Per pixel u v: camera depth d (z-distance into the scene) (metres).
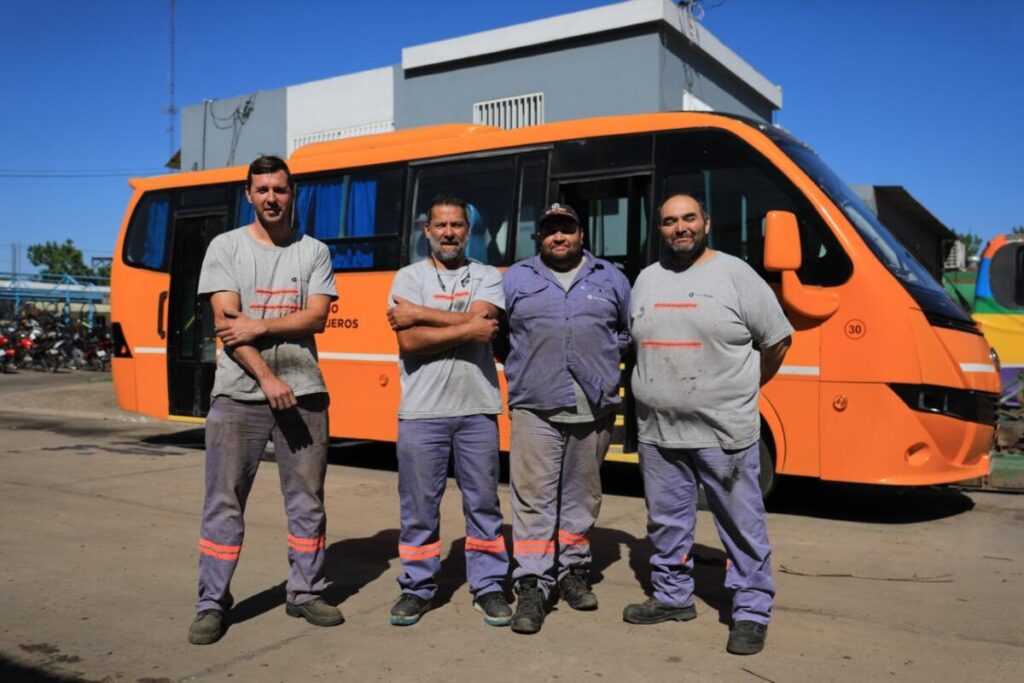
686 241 4.01
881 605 4.58
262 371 3.97
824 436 6.32
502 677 3.61
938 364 6.18
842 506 7.18
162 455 9.62
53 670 3.68
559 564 4.62
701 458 4.01
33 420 13.53
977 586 4.91
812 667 3.73
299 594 4.29
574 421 4.33
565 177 7.45
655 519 4.25
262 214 4.11
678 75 17.47
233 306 4.01
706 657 3.84
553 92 17.84
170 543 5.76
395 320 4.18
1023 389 9.14
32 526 6.20
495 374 4.41
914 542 5.93
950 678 3.61
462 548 5.74
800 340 6.42
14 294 31.75
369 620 4.32
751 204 6.70
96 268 55.78
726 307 3.96
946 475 6.28
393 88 19.91
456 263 4.39
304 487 4.25
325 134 20.95
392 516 6.69
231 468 4.07
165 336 9.78
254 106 22.06
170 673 3.65
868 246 6.32
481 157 7.90
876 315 6.18
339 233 8.67
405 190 8.27
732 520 3.97
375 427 8.30
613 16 17.00
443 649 3.93
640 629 4.20
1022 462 7.89
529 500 4.37
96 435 11.61
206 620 4.02
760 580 3.96
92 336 26.47
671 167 7.03
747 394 3.98
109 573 5.08
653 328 4.09
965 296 12.55
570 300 4.30
